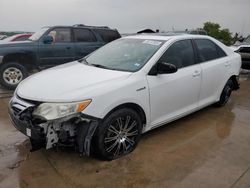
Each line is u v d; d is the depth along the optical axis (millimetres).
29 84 3801
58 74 4055
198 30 15266
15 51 7672
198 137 4539
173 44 4551
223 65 5551
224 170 3580
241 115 5645
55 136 3281
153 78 4047
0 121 5074
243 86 8570
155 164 3670
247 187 3244
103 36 9219
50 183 3236
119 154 3779
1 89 7781
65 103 3252
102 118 3424
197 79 4828
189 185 3254
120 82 3693
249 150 4137
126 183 3264
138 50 4477
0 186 3176
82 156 3791
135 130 3889
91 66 4395
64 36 8500
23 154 3865
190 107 4887
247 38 11641
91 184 3230
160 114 4277
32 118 3348
